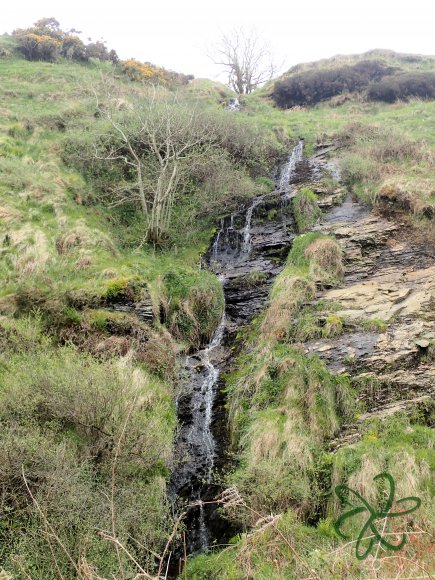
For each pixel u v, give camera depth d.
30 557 4.64
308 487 6.27
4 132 14.44
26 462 5.36
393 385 7.53
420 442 6.43
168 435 7.50
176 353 9.81
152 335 9.39
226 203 14.98
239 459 7.27
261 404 7.90
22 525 4.97
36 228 10.78
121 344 8.85
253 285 11.85
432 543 3.87
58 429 6.29
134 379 7.84
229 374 9.42
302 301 10.03
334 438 7.08
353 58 28.50
